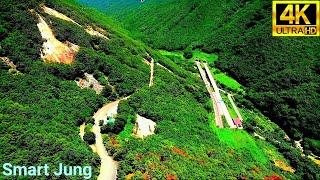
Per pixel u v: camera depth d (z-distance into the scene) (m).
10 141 71.56
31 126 77.19
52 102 89.31
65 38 112.38
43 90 91.00
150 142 86.44
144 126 94.31
